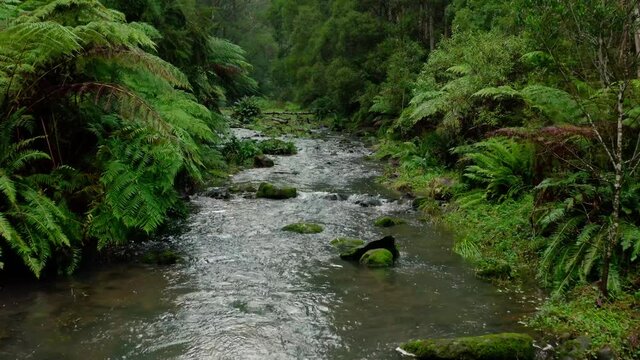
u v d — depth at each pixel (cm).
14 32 529
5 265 580
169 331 460
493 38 1094
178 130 767
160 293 545
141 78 741
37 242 543
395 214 910
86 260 629
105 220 635
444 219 858
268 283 580
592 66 688
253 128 2605
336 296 546
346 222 852
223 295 543
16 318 477
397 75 2108
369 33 2675
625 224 548
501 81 1010
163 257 639
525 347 421
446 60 1390
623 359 411
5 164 564
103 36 627
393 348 437
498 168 848
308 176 1302
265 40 5278
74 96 670
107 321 477
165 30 1044
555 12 514
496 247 696
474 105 1081
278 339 449
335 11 2961
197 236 751
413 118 1409
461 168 1100
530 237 686
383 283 585
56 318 479
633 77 660
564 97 659
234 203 973
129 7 977
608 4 504
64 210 601
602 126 579
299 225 798
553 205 627
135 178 657
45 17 643
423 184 1105
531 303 531
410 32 2655
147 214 656
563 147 604
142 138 689
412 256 682
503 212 791
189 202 966
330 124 2891
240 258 662
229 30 5128
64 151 668
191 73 1144
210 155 1230
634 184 565
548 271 572
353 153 1780
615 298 500
